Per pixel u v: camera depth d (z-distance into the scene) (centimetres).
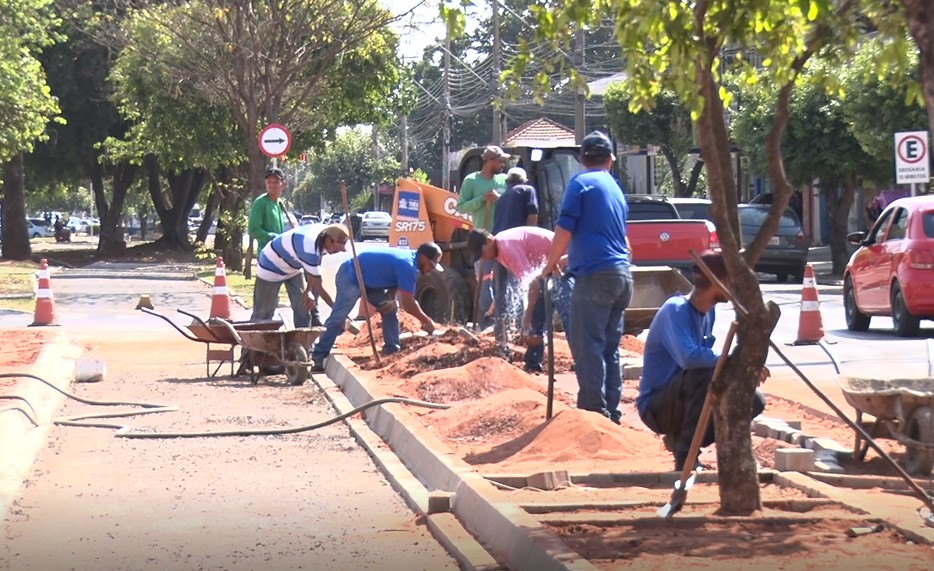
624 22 785
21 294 3269
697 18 752
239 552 779
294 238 1716
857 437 942
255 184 3312
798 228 3688
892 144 3447
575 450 967
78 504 919
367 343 1831
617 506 784
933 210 1962
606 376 1137
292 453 1134
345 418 1290
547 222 2220
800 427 1106
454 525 821
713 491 850
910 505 790
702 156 738
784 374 1561
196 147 4638
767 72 887
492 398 1157
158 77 4306
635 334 1817
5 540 813
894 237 2041
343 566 743
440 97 8575
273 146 2689
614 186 1111
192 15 3269
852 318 2156
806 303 1930
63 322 2456
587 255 1092
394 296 1684
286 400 1467
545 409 1092
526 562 690
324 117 4294
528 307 1262
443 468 941
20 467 1027
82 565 748
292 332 1591
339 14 3316
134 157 5519
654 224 2197
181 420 1314
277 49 3281
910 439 910
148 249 6794
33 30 3741
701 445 898
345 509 904
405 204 2250
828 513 764
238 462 1090
